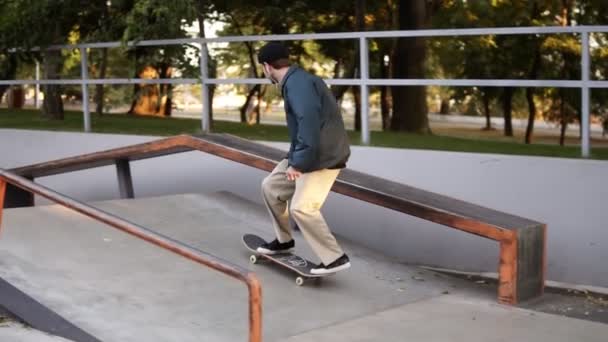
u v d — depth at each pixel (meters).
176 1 9.71
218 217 7.82
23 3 10.88
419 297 6.17
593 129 28.38
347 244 7.38
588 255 6.77
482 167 7.27
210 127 9.68
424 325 5.45
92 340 4.73
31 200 8.87
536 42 18.98
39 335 4.76
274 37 8.61
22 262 5.95
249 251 6.84
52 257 6.17
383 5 17.56
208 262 4.02
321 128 5.59
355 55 15.66
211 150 7.36
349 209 8.02
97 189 9.84
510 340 5.14
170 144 7.76
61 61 12.46
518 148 7.91
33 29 11.23
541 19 19.25
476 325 5.48
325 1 16.05
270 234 7.41
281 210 6.21
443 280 6.69
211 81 9.33
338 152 5.67
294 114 5.50
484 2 18.84
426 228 7.59
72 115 14.73
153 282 5.94
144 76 16.27
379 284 6.38
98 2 11.41
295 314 5.58
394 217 7.77
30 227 6.81
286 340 5.07
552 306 6.07
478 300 6.14
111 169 9.70
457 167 7.40
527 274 6.11
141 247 6.67
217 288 5.93
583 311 5.97
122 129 10.65
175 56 10.64
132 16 9.91
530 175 7.02
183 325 5.21
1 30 11.21
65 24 11.88
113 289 5.72
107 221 4.50
